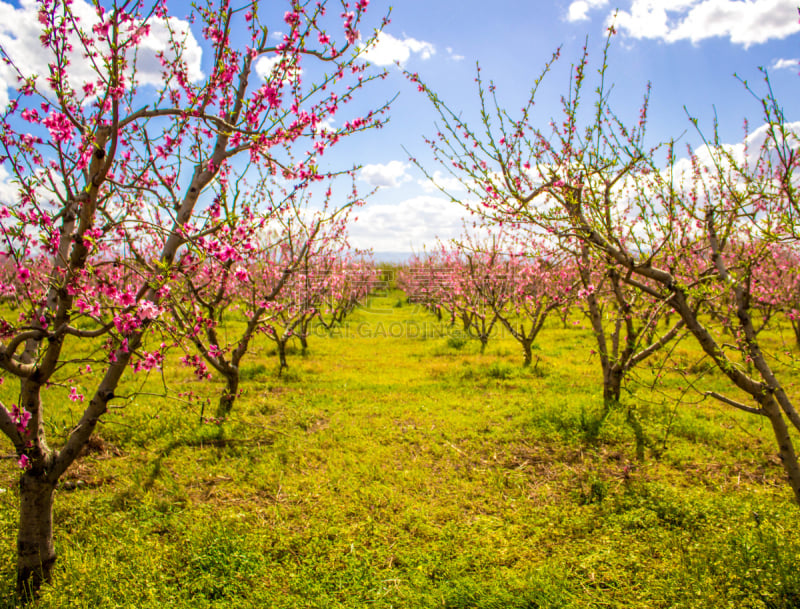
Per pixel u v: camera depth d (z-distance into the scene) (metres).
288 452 5.72
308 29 3.57
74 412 6.68
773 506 4.32
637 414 6.76
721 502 4.40
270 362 10.99
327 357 11.84
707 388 8.18
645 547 3.83
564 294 9.49
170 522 4.17
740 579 3.31
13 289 3.62
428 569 3.58
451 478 5.13
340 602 3.26
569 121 4.16
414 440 6.14
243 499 4.68
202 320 3.96
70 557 3.60
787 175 2.92
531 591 3.26
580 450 5.79
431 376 9.63
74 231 3.47
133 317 2.93
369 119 4.34
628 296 6.78
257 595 3.27
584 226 3.63
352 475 5.12
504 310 13.24
